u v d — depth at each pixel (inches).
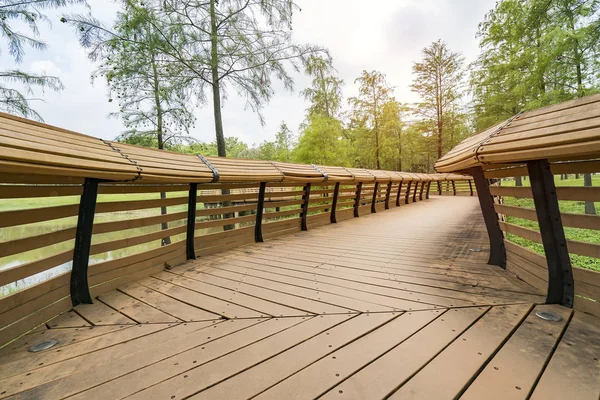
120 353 59.9
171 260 129.2
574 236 189.9
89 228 89.0
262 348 60.1
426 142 800.9
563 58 246.5
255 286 100.7
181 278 111.8
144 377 51.4
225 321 73.9
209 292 95.8
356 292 92.3
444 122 765.9
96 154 86.0
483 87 453.7
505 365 51.1
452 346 58.1
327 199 256.1
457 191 719.1
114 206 100.7
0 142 55.6
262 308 81.5
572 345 56.1
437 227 226.1
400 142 770.2
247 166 172.4
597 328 61.9
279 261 134.8
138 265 110.8
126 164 94.0
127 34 213.0
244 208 174.4
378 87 725.9
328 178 233.8
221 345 61.9
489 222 115.6
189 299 90.0
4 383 50.5
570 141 55.7
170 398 45.6
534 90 294.8
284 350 59.1
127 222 105.4
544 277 81.9
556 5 229.8
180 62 234.4
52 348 62.5
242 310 80.4
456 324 67.5
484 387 45.7
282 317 75.2
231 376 51.0
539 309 72.5
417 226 233.3
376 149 742.5
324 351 58.1
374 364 53.1
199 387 48.2
